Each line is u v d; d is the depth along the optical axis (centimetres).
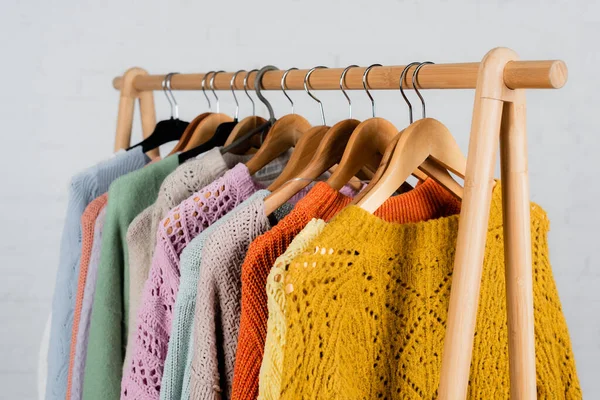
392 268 71
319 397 66
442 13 190
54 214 191
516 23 189
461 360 66
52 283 193
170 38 192
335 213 77
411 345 74
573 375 83
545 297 80
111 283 101
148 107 134
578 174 192
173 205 91
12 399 193
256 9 191
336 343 67
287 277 64
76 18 187
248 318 71
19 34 183
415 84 75
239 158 104
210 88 115
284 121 96
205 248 77
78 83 189
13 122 186
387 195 72
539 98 188
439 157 76
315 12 191
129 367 87
